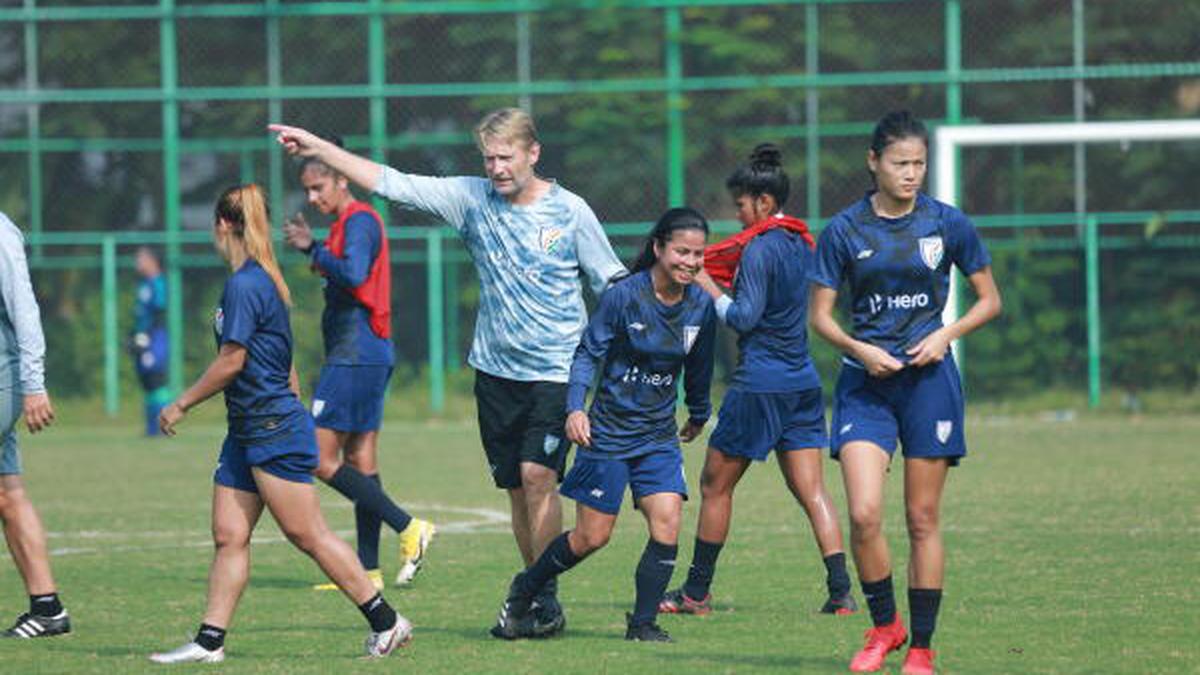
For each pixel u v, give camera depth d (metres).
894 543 29.25
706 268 23.25
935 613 17.73
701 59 65.31
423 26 66.69
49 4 68.25
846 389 18.02
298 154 20.78
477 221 20.97
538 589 20.12
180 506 37.62
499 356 21.05
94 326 66.94
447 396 65.62
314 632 21.23
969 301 63.28
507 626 20.27
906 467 17.80
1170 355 63.12
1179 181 64.62
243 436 18.62
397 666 18.66
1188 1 65.38
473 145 66.19
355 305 25.64
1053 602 22.67
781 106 65.19
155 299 58.94
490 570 27.09
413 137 66.31
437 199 20.98
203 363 66.75
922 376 17.66
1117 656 18.83
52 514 36.16
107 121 67.19
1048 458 45.53
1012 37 65.19
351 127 66.50
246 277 18.41
